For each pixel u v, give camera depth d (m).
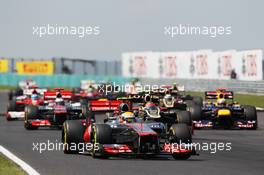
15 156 51.53
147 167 44.50
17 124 91.38
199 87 183.50
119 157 50.69
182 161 47.94
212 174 41.09
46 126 81.19
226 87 168.25
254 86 155.38
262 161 48.44
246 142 65.19
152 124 51.66
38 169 43.88
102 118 101.25
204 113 83.12
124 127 50.56
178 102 90.62
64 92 90.31
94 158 50.12
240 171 42.56
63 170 43.31
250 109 81.94
